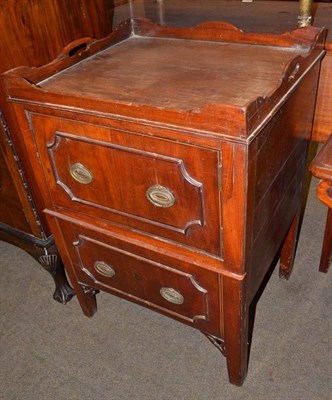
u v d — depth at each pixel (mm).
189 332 1291
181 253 893
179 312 1043
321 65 1043
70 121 823
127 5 1610
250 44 1042
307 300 1371
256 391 1128
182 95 805
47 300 1438
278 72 877
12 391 1173
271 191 879
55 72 949
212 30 1073
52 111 828
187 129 693
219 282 887
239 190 714
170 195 802
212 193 750
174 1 1662
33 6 979
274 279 1451
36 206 1168
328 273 1463
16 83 831
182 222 834
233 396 1121
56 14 1037
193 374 1180
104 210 937
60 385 1179
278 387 1132
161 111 700
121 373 1197
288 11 1386
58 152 896
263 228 906
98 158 846
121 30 1137
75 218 1015
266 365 1188
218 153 692
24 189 1125
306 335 1260
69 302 1421
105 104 752
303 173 1156
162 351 1246
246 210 743
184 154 730
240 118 634
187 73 910
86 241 1056
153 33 1152
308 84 916
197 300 966
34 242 1249
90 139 825
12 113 1013
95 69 968
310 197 1832
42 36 1021
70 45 984
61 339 1305
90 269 1140
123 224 937
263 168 774
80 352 1263
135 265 1012
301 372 1161
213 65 941
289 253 1356
